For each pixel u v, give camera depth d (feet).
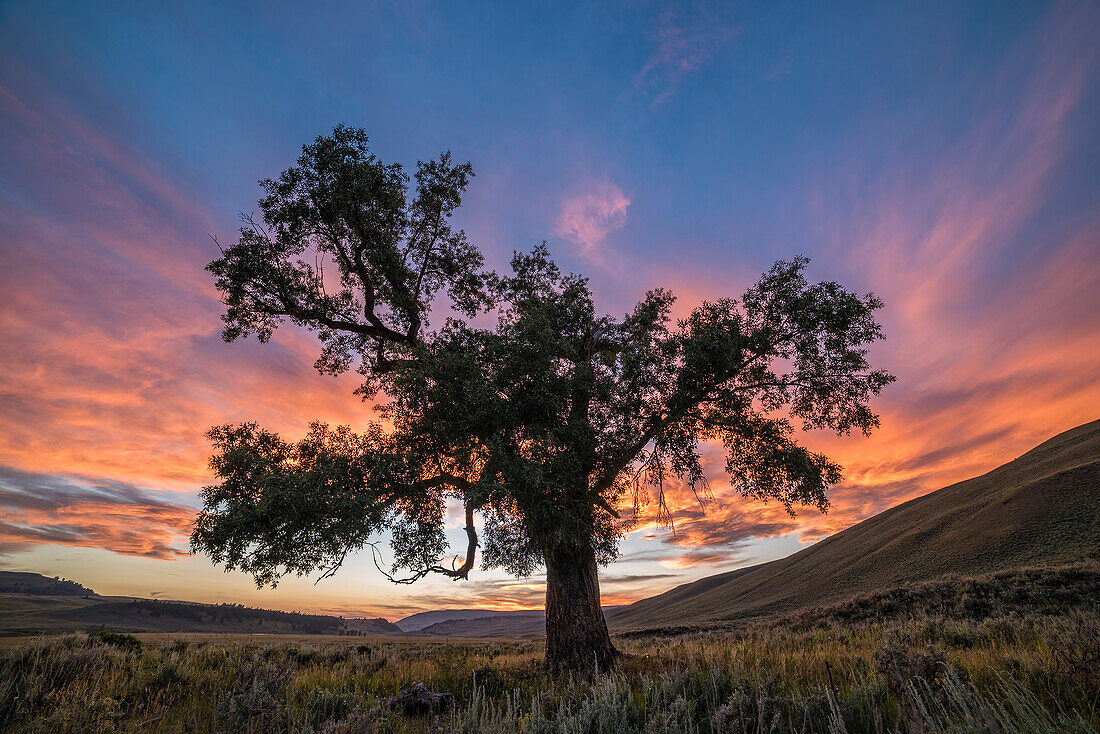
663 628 212.43
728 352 42.83
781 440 49.21
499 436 39.37
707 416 50.37
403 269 54.39
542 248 61.16
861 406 49.75
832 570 272.51
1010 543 185.88
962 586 103.30
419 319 56.85
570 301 56.54
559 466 38.81
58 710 18.02
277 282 53.11
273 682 16.29
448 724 15.49
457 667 35.09
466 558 45.55
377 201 52.37
